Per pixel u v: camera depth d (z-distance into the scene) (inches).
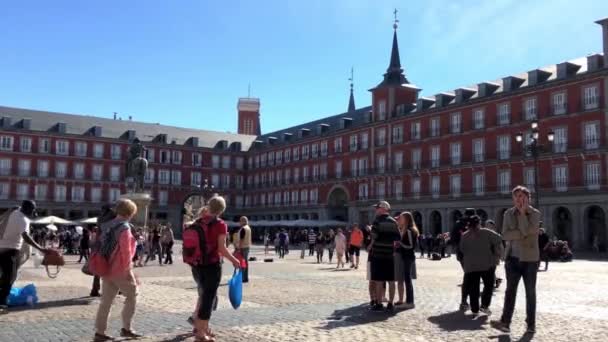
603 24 1850.4
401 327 378.6
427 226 2418.8
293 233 2716.5
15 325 372.5
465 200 2251.5
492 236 431.5
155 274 805.9
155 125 3735.2
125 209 333.4
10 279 429.7
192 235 314.7
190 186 3646.7
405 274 475.2
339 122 3110.2
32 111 3326.8
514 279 360.8
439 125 2418.8
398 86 2696.9
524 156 2044.8
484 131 2217.0
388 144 2664.9
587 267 1088.8
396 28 2819.9
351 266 1000.2
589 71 1865.2
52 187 3240.7
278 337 339.9
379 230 452.8
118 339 332.5
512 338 345.1
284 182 3449.8
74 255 1409.9
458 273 864.9
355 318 413.7
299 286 646.5
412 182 2518.5
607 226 1782.7
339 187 2960.1
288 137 3513.8
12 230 427.8
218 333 351.3
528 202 359.6
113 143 3437.5
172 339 335.0
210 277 315.3
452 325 388.2
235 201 3814.0
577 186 1887.3
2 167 3117.6
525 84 2129.7
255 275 812.0
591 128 1862.7
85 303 477.7
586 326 385.4
